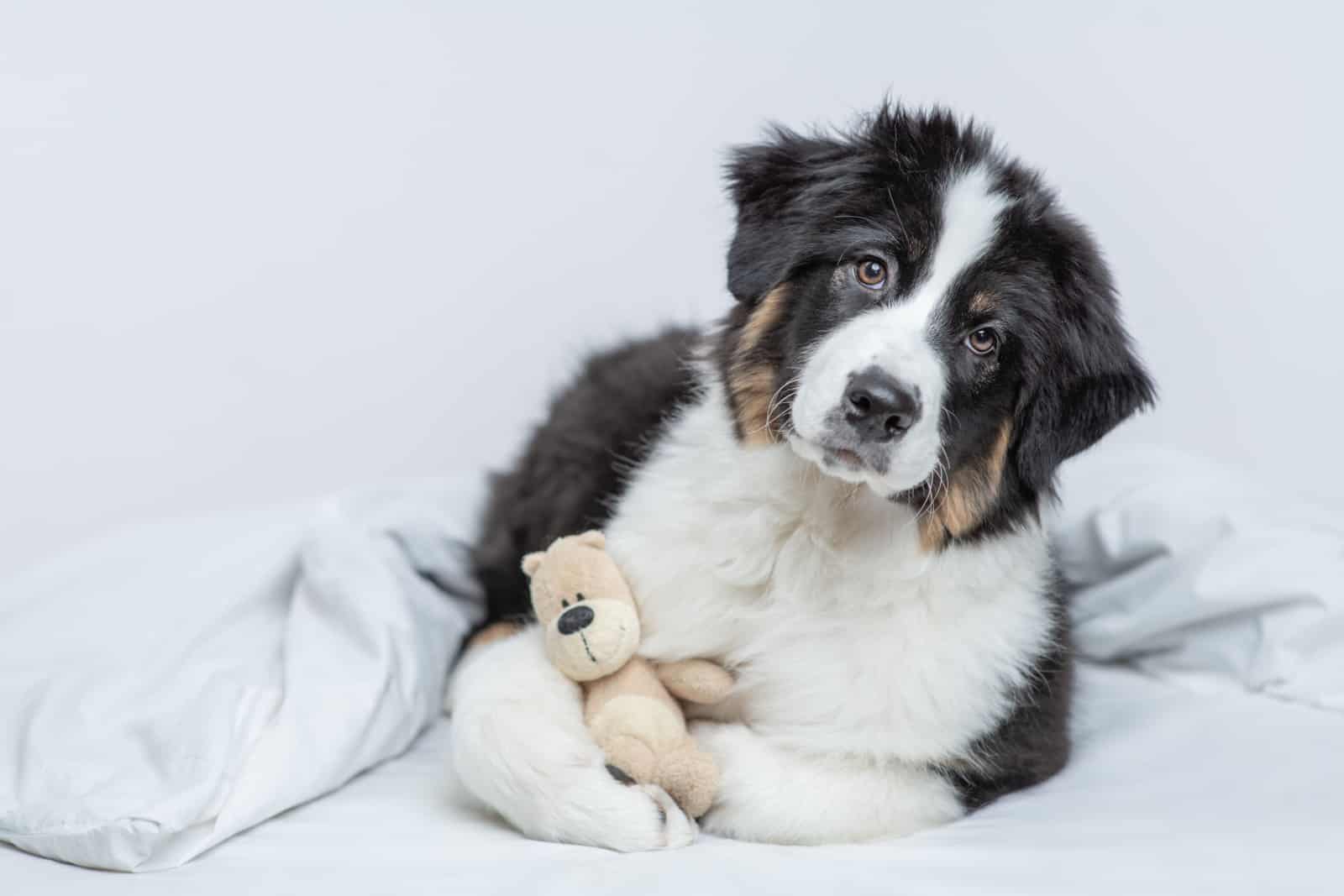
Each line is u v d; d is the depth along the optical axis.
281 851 1.05
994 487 1.15
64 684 1.16
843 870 1.02
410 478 1.68
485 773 1.07
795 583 1.15
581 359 1.48
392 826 1.09
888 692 1.13
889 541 1.14
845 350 1.08
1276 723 1.26
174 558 1.41
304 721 1.13
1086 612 1.44
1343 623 1.33
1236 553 1.37
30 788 1.06
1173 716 1.28
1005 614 1.17
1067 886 1.01
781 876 1.01
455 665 1.32
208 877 1.01
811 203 1.16
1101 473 1.51
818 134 1.21
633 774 1.08
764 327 1.16
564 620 1.12
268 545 1.41
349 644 1.21
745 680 1.17
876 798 1.10
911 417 1.06
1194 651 1.38
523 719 1.08
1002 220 1.13
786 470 1.14
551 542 1.27
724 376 1.18
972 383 1.12
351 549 1.29
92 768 1.08
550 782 1.06
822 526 1.14
